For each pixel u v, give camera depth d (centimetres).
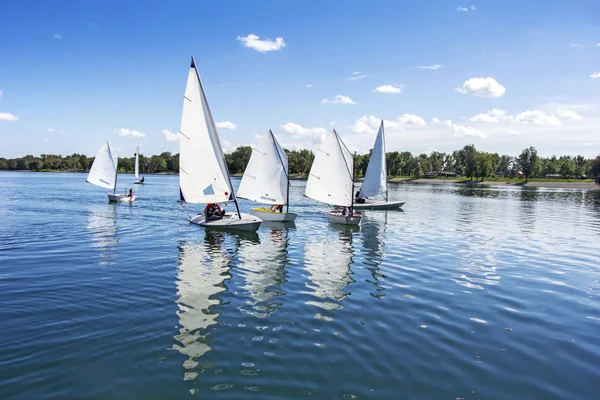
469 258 2323
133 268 1919
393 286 1722
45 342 1098
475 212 5069
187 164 3069
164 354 1047
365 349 1104
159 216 3900
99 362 997
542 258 2380
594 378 986
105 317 1289
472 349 1127
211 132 3061
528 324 1328
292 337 1170
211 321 1279
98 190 7675
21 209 4288
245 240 2764
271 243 2678
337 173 3709
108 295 1508
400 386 921
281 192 3716
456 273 1973
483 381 957
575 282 1862
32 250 2280
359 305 1465
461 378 967
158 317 1301
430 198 7706
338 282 1764
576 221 4247
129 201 5378
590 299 1614
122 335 1157
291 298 1527
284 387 902
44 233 2836
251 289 1628
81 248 2358
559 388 939
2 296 1472
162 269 1916
